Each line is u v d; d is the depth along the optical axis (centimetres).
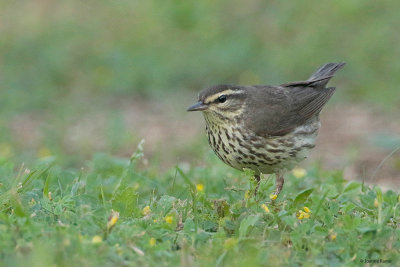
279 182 1141
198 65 2262
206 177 1245
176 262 818
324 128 1873
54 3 2627
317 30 2380
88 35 2441
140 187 1155
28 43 2369
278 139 1116
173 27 2486
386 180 1495
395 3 2480
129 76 2205
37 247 781
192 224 914
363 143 1748
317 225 924
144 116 1988
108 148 1711
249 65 2259
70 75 2233
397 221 984
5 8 2580
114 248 825
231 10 2539
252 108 1123
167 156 1638
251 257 811
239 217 938
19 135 1836
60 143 1748
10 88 2120
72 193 1013
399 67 2180
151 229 898
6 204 961
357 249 872
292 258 847
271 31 2414
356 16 2441
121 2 2602
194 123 1930
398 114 1959
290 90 1206
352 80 2177
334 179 1224
